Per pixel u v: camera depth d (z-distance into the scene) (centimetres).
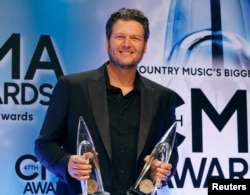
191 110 290
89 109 187
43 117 272
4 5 271
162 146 182
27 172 268
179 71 291
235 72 298
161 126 197
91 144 175
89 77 194
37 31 274
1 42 269
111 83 196
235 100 297
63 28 278
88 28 281
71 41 279
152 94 195
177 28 292
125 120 189
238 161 293
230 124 295
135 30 184
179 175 285
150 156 181
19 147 268
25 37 272
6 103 268
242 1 301
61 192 190
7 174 265
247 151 295
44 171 270
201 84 293
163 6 291
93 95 188
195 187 287
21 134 269
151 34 289
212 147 291
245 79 299
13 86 269
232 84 297
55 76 275
